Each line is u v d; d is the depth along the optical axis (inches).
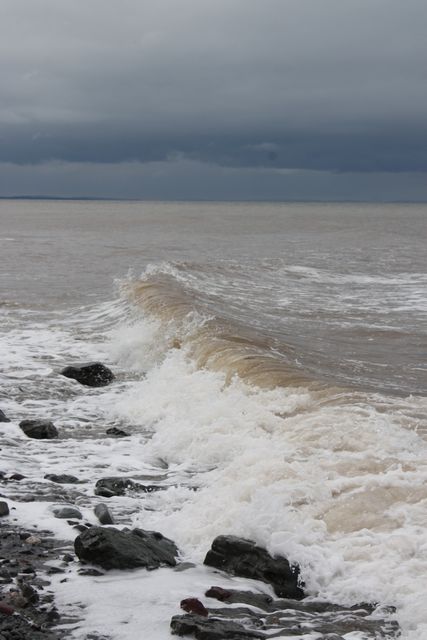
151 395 492.1
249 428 394.3
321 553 242.4
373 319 854.5
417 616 203.9
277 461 325.1
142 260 1615.4
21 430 427.5
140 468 366.9
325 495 285.4
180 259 1636.3
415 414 395.5
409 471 299.6
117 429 429.7
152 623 196.1
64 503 302.4
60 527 271.3
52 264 1494.8
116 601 209.3
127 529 260.5
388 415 387.2
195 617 195.5
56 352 661.9
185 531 268.1
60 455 384.5
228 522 264.4
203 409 436.5
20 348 675.4
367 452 326.6
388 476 293.7
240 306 906.1
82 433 430.0
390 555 239.1
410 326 810.8
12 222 3710.6
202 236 2625.5
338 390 449.7
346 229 3243.1
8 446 397.7
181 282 1038.4
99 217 4596.5
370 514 267.1
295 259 1646.2
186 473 356.5
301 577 230.5
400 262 1604.3
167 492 317.7
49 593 214.2
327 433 357.1
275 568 230.4
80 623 195.9
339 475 305.9
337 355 647.1
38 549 250.2
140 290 901.8
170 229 3112.7
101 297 1003.3
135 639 187.8
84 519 282.2
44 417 464.8
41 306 925.2
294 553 237.6
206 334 625.6
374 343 716.7
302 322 823.7
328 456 329.4
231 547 240.7
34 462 370.6
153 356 618.5
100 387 550.3
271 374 488.1
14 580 223.3
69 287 1122.0
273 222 3988.7
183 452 386.0
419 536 247.9
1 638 184.5
